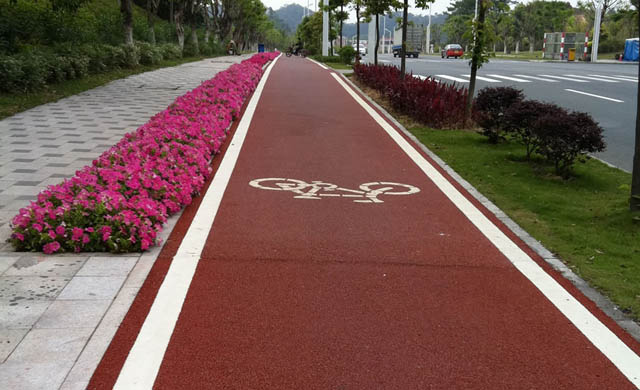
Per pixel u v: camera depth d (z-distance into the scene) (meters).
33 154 7.95
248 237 4.90
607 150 9.87
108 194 4.86
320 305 3.69
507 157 8.80
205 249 4.59
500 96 9.73
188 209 5.69
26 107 12.12
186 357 3.06
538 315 3.65
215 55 46.19
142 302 3.66
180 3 36.47
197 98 11.73
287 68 27.95
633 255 4.82
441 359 3.10
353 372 2.96
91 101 13.52
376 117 12.41
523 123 8.29
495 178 7.50
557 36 51.91
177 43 39.19
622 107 14.47
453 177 7.40
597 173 8.08
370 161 8.15
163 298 3.72
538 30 78.38
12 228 4.71
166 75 20.97
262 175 7.15
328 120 11.77
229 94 12.88
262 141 9.36
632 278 4.31
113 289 3.82
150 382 2.84
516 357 3.15
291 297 3.79
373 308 3.67
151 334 3.28
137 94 15.14
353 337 3.30
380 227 5.28
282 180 6.93
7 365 2.93
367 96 16.34
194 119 9.28
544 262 4.58
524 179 7.54
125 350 3.11
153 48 26.19
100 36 24.77
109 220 4.53
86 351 3.09
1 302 3.59
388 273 4.22
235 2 55.66
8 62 13.01
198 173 6.74
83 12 25.67
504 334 3.40
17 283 3.86
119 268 4.16
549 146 7.57
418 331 3.40
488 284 4.10
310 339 3.27
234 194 6.27
